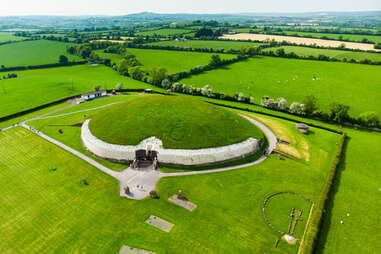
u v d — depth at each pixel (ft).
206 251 121.08
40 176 176.14
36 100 335.47
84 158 199.11
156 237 128.26
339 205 155.02
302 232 134.31
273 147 220.43
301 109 305.32
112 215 142.10
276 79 447.42
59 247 122.21
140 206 149.48
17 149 211.41
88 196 156.97
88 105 323.16
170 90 414.21
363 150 223.51
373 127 272.92
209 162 193.98
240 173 184.44
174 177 178.50
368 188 171.63
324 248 125.39
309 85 411.54
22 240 126.31
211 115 232.12
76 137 232.53
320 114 294.87
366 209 152.15
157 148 195.52
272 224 139.13
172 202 153.58
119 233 130.31
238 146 203.00
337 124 287.07
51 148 212.23
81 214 142.61
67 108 311.68
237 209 149.18
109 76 500.33
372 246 126.93
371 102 339.98
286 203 155.63
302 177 181.68
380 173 189.16
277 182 175.42
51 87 391.24
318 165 197.98
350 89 386.52
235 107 332.60
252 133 224.74
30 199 154.10
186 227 135.03
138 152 194.59
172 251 120.67
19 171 181.78
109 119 234.38
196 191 164.14
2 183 168.66
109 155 196.54
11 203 150.92
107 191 161.99
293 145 226.17
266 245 125.59
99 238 127.34
